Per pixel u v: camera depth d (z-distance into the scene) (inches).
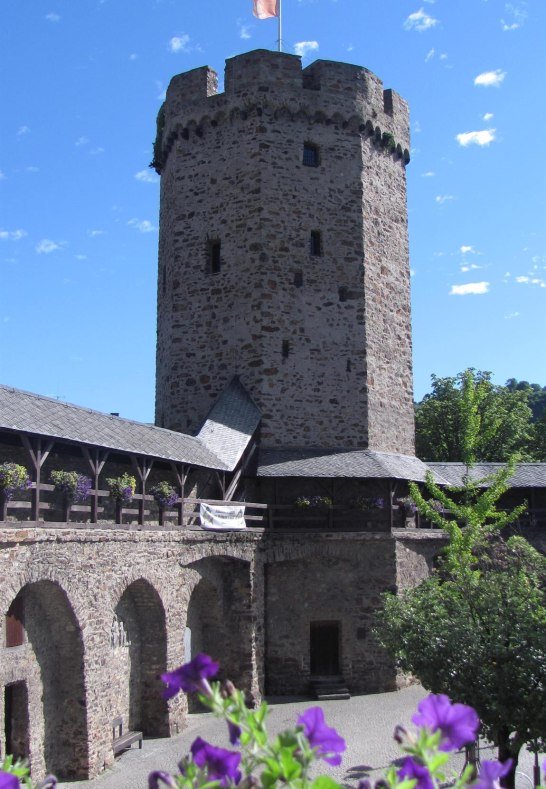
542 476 1242.6
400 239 1293.1
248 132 1190.3
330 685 1023.6
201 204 1213.1
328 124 1215.6
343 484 1115.9
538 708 580.1
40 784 216.1
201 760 190.2
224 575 996.6
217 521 922.7
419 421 1932.8
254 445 1087.0
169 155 1277.1
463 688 618.8
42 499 747.4
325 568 1062.4
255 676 977.5
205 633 989.8
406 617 714.8
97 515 757.9
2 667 634.8
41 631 692.1
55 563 657.6
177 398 1190.9
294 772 180.1
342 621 1053.2
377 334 1209.4
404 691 1037.8
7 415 633.6
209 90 1234.6
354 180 1216.8
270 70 1194.6
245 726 188.7
